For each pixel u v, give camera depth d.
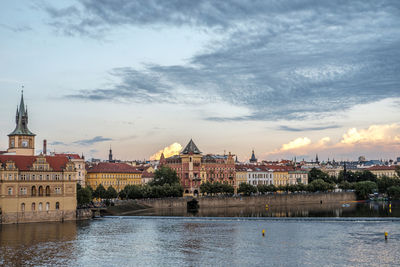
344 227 194.00
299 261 130.62
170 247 151.12
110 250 146.62
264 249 147.00
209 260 132.12
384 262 129.38
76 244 156.25
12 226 197.25
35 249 147.88
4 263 129.38
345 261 130.62
